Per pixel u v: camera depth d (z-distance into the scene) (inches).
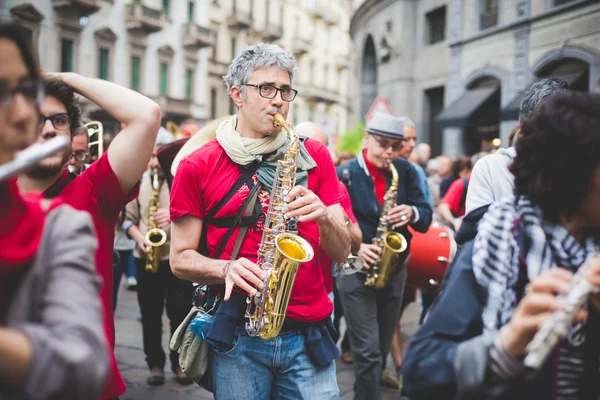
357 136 858.8
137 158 82.6
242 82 94.7
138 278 182.4
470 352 51.9
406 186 165.0
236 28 1546.5
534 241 54.9
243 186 93.0
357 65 1232.2
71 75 84.0
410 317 279.1
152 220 179.0
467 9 755.4
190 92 1346.0
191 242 93.7
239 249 92.9
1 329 37.9
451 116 713.6
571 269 54.2
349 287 147.8
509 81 675.4
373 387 145.4
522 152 56.1
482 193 93.7
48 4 946.1
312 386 92.9
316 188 100.7
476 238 57.9
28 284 42.8
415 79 920.9
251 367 92.8
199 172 92.7
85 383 39.6
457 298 56.3
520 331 48.6
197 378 97.5
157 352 181.9
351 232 125.3
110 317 82.6
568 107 53.7
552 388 53.8
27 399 37.8
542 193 53.8
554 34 606.5
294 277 90.0
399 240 156.3
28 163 38.7
